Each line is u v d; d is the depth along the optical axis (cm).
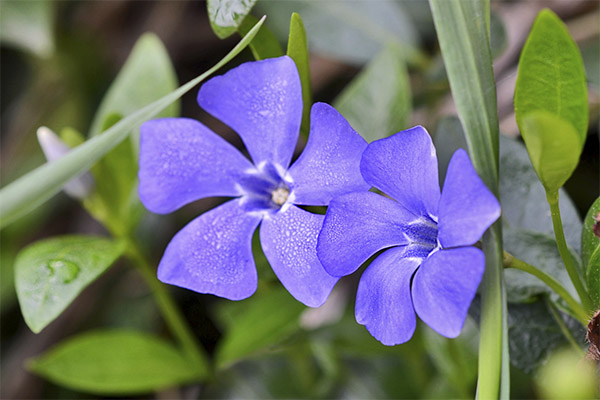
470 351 23
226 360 23
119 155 22
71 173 18
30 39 29
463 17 17
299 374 25
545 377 20
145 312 29
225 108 18
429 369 25
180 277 18
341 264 17
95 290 29
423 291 16
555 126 16
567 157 17
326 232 17
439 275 16
